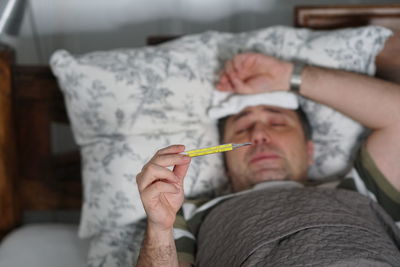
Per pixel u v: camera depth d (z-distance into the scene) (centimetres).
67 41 206
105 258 134
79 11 204
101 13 205
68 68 139
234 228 109
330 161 148
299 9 164
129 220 134
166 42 161
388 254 99
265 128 139
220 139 146
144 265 97
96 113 140
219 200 127
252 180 138
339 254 95
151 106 140
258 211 109
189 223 126
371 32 145
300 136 143
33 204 171
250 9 204
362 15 161
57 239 155
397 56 144
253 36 155
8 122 162
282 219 105
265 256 98
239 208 114
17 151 167
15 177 166
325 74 135
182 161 85
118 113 139
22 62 205
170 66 145
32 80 164
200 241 117
